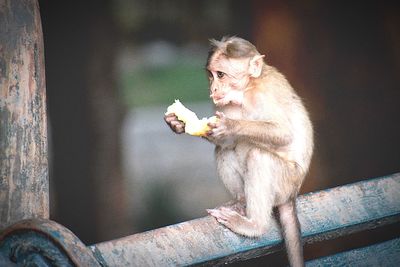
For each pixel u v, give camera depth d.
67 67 19.58
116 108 19.64
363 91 17.72
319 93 17.88
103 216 19.17
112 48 20.03
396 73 17.70
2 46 8.63
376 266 10.02
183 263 8.21
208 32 23.95
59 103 19.39
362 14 17.83
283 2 18.33
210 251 8.55
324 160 17.41
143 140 29.47
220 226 8.88
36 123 8.75
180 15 24.20
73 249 7.33
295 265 9.09
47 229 7.41
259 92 9.80
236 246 8.87
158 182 24.97
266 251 9.30
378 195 9.73
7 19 8.69
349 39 17.95
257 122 9.56
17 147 8.59
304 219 9.36
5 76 8.61
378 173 17.42
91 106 19.41
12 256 7.46
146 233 8.24
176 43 24.66
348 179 17.36
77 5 19.75
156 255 8.08
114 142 19.47
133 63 34.03
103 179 19.23
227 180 10.20
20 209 8.53
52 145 19.30
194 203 23.62
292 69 18.06
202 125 9.26
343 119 17.67
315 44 18.06
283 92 9.97
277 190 9.53
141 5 24.05
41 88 8.85
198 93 35.38
